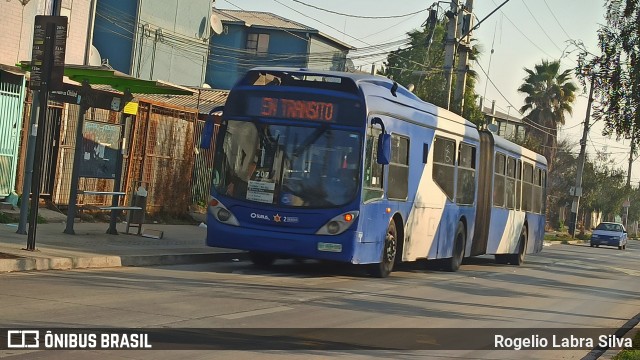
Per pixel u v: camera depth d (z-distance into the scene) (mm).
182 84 46812
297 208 15805
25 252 14148
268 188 15961
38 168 14422
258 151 16141
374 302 13742
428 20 37406
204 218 26766
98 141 22422
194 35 47281
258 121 16250
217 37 59625
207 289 13305
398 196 17641
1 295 10844
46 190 21219
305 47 59719
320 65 60812
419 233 19031
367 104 16031
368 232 16266
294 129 16094
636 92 16516
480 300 15766
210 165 28188
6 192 20391
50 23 14258
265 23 60938
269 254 17812
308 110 16078
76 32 27672
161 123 24625
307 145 15969
